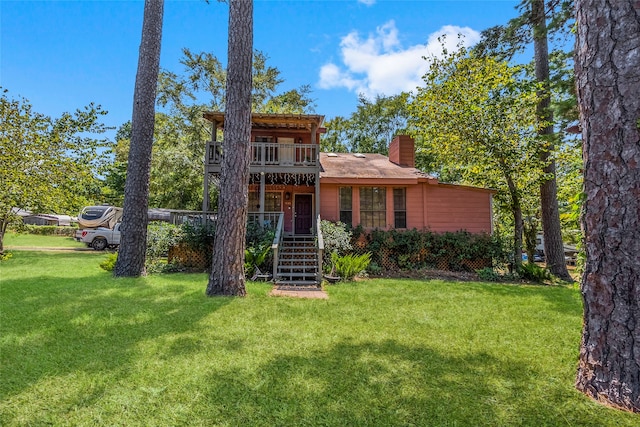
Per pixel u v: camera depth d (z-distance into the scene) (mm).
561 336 4074
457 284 8578
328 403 2414
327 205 12406
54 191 11430
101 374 2805
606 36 2637
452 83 10977
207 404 2371
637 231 2438
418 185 12539
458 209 12508
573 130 9164
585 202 2760
